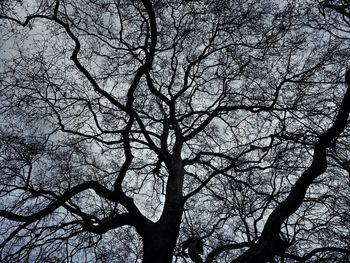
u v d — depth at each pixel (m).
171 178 9.54
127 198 7.92
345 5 7.38
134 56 10.55
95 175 10.91
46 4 9.39
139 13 10.44
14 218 7.44
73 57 8.73
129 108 8.38
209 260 8.13
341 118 6.57
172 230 8.12
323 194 9.62
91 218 8.79
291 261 10.24
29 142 9.62
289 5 9.76
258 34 10.81
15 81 9.64
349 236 9.33
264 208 9.50
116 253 10.66
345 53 9.13
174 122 11.22
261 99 10.80
